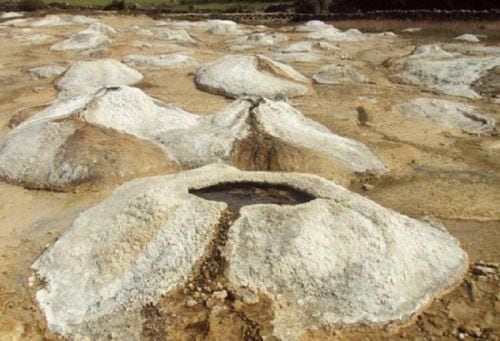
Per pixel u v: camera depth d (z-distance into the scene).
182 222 7.64
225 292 6.91
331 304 6.78
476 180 11.47
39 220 9.91
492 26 30.41
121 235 7.68
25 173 11.41
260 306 6.73
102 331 6.72
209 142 12.13
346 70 20.22
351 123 15.13
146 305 6.91
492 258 8.28
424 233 8.02
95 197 10.72
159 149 12.06
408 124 15.20
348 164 11.73
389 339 6.57
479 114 15.73
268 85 18.08
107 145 11.71
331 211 7.63
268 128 12.41
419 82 19.75
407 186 11.17
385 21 34.62
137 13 42.47
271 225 7.41
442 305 7.14
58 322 6.89
